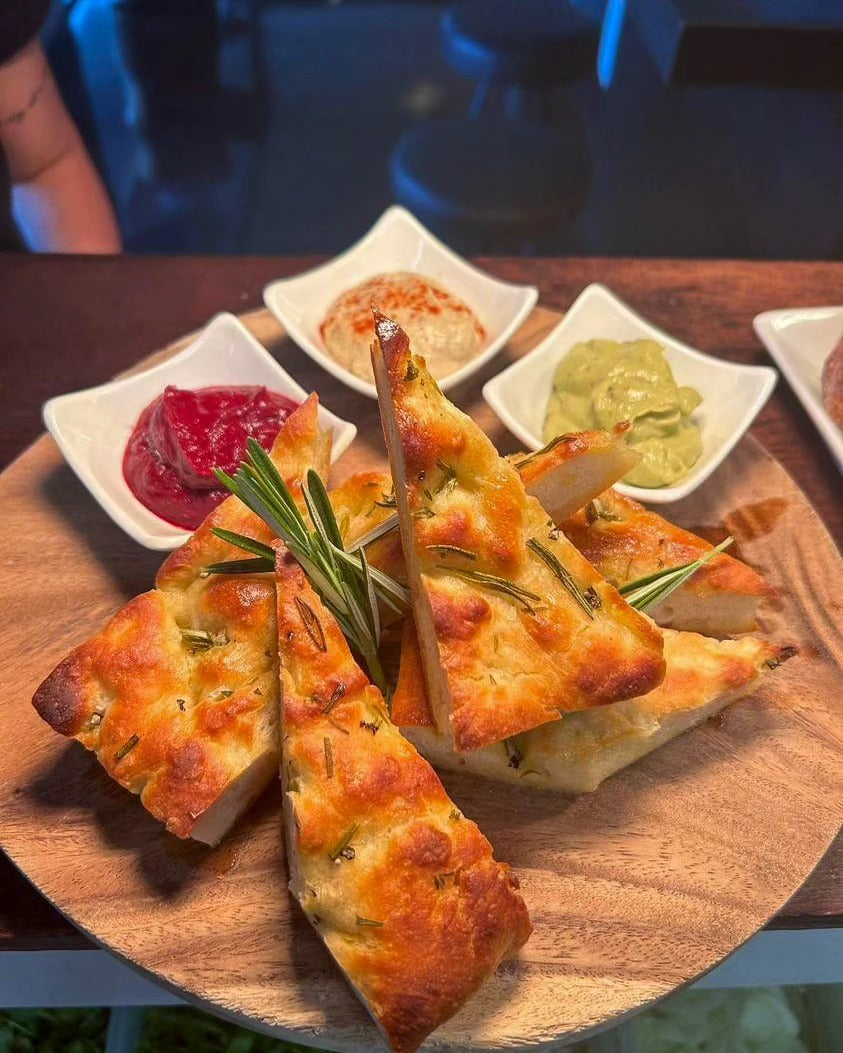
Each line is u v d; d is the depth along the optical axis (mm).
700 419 355
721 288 439
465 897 231
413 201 534
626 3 531
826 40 460
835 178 541
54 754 277
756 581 301
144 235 544
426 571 256
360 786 236
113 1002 314
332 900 229
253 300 428
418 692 267
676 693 273
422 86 613
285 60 625
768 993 364
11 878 276
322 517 274
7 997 307
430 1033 229
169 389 327
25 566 322
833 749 284
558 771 269
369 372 357
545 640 251
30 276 431
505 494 260
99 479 326
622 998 240
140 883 254
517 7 565
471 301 397
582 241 536
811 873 262
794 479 372
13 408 384
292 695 246
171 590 287
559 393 359
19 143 469
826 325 399
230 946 246
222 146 583
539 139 545
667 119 557
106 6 566
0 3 450
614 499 315
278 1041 349
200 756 250
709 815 271
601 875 260
